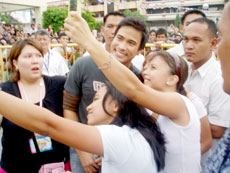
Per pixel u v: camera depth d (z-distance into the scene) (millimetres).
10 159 1732
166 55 1261
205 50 1821
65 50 5020
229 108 1725
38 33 3867
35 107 874
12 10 14070
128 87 915
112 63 897
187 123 1094
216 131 1773
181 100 1077
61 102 1980
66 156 1947
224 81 825
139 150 966
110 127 983
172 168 1148
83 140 884
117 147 922
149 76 1261
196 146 1140
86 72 1821
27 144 1721
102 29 2793
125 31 1745
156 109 994
